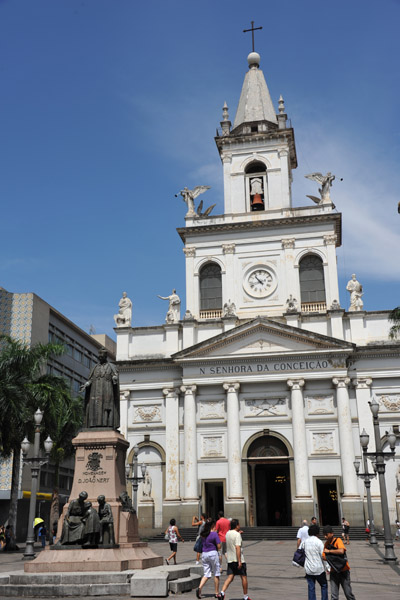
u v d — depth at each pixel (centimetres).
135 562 1655
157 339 4759
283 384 4359
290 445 4244
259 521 4547
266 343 4366
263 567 2281
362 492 4094
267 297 4712
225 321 4591
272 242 4831
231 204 5044
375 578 1944
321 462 4175
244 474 4244
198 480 4288
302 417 4228
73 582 1528
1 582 1557
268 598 1490
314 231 4778
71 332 7156
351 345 4206
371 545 3316
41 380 4153
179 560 2559
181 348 4688
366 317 4481
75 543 1641
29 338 5919
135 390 4631
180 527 4181
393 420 4231
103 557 1606
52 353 4206
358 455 4194
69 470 6719
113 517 1703
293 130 5184
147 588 1462
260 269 4794
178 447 4419
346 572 1259
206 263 4931
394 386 4288
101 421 1834
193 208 5112
